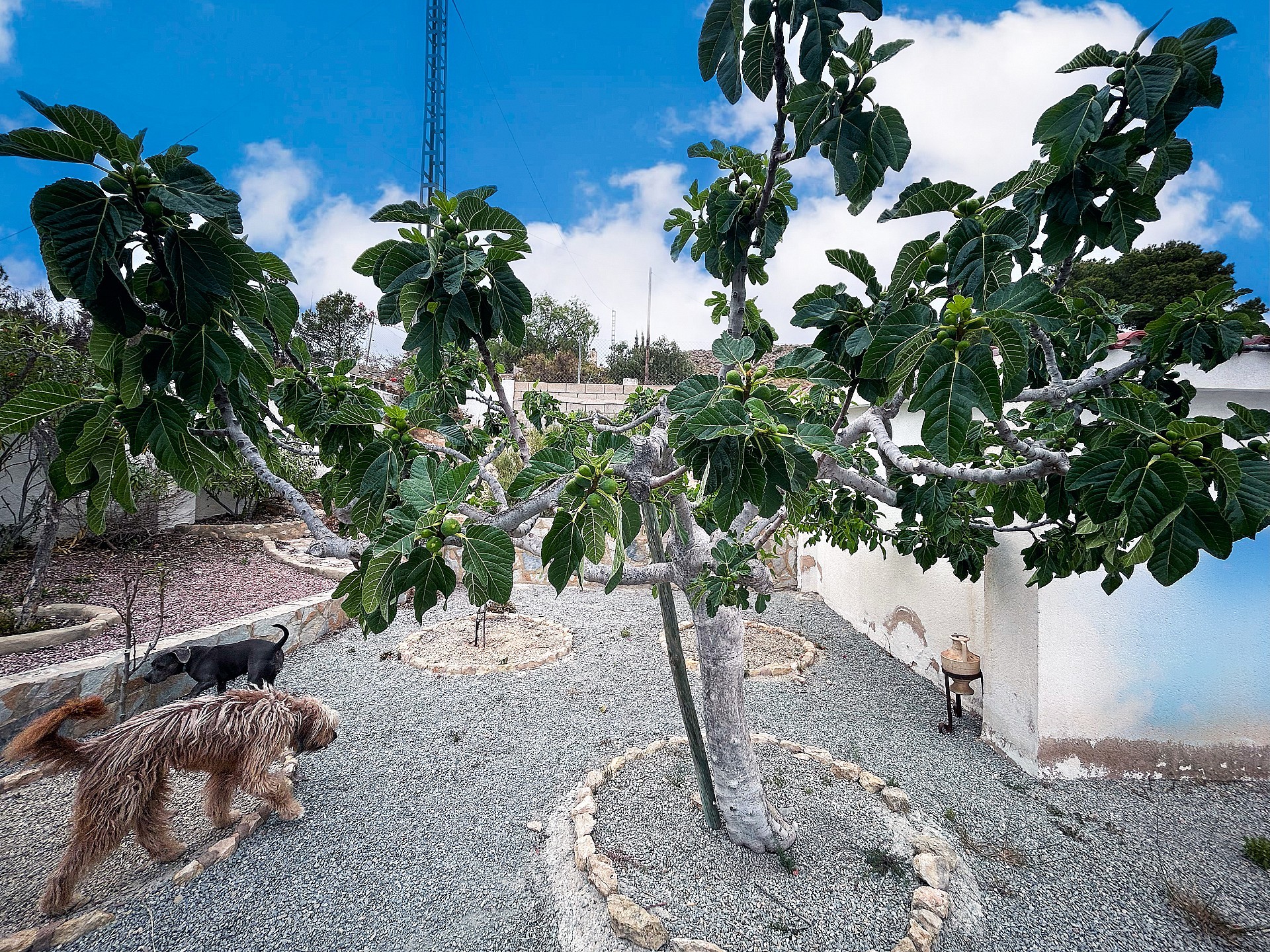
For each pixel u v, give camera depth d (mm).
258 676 4160
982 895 2748
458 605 7727
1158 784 3705
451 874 2938
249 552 8531
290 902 2738
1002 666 4074
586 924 2549
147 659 4395
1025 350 1315
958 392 1279
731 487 1521
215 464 1887
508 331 2076
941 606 5262
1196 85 1543
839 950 2363
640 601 8234
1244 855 3061
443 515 1506
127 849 3104
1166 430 1502
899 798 3371
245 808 3453
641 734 4355
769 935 2428
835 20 1286
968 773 3812
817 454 2586
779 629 6777
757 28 1518
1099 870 2947
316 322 19750
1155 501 1403
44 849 3123
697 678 5480
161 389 1504
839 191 1699
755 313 3070
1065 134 1621
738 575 2500
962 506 3436
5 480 6766
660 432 2773
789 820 3127
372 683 5324
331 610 6625
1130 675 3760
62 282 1233
